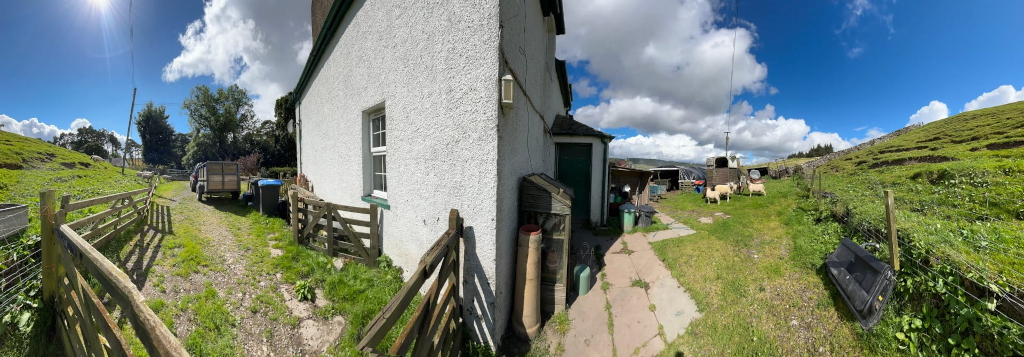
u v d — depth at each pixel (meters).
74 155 22.48
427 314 2.50
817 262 4.21
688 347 3.41
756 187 11.72
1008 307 2.32
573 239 6.73
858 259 3.38
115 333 1.65
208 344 2.74
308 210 5.39
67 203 3.46
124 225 5.04
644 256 5.64
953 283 2.61
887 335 2.80
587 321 3.96
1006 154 8.84
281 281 3.89
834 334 3.08
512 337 3.61
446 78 3.35
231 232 5.66
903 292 2.98
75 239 2.30
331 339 3.10
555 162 7.99
